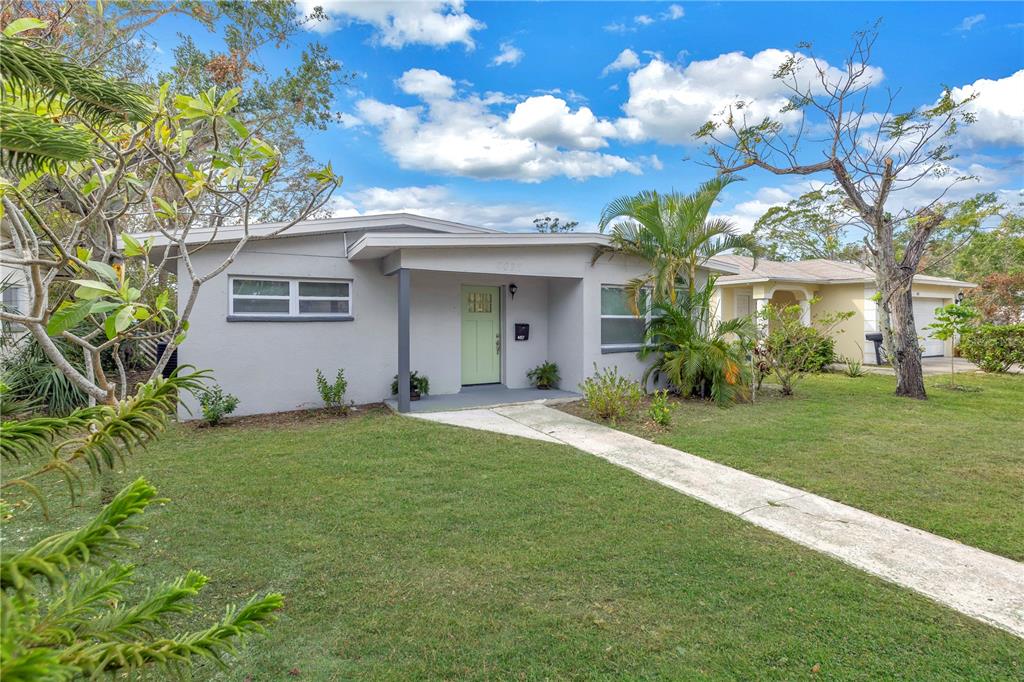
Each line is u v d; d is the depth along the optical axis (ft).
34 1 16.37
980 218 36.27
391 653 8.27
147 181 16.80
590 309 32.81
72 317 4.71
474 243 27.50
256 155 10.09
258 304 27.81
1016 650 8.45
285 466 17.93
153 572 10.59
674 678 7.76
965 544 12.41
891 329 45.47
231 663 7.95
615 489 15.98
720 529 13.10
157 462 18.30
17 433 3.04
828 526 13.38
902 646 8.54
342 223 29.35
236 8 34.35
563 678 7.77
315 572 10.73
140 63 31.17
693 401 31.89
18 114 3.27
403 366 27.20
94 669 3.09
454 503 14.67
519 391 34.17
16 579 2.54
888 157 32.45
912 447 21.01
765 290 51.72
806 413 28.09
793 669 7.97
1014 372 46.70
